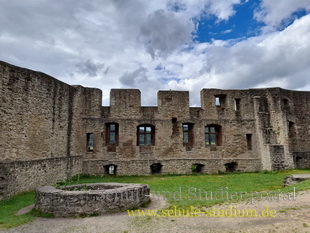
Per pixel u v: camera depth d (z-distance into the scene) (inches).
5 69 474.6
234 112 842.8
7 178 426.3
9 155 474.0
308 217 252.5
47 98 595.5
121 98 799.7
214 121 824.9
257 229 227.1
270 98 846.5
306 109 893.2
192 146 807.1
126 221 271.0
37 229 254.7
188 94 832.3
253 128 840.3
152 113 805.2
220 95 863.7
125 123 784.9
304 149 860.6
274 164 749.9
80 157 727.1
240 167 807.7
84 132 762.2
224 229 232.4
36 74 559.8
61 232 243.8
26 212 332.8
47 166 553.3
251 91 861.2
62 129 655.1
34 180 504.7
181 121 809.5
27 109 527.2
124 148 770.8
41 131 568.7
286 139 797.2
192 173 781.9
